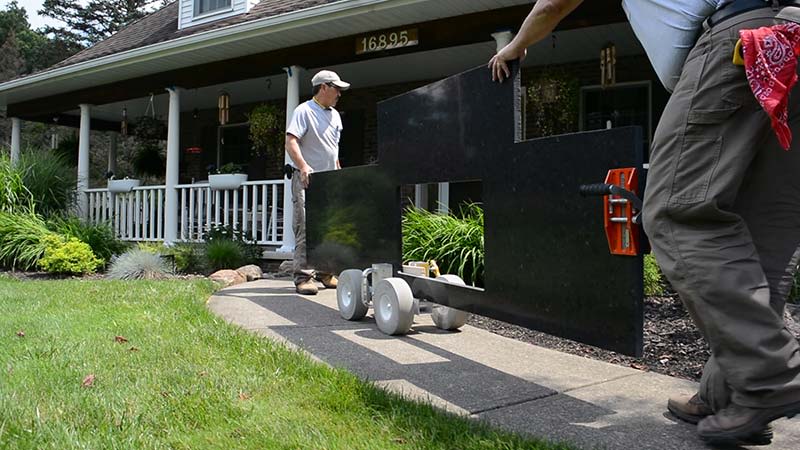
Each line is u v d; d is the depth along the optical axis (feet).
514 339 10.90
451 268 16.66
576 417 6.79
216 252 24.47
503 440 5.86
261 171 37.65
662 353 9.75
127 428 6.15
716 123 5.32
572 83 24.77
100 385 7.54
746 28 5.17
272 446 5.81
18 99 37.06
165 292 15.58
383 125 11.58
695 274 5.37
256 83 32.40
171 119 29.63
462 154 9.17
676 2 5.74
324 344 10.19
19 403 6.79
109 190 32.35
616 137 6.45
